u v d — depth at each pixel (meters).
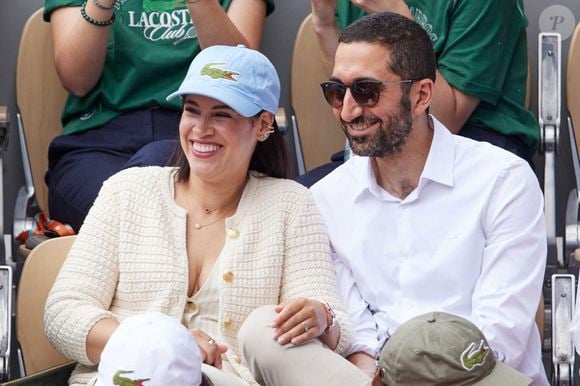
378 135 12.78
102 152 16.80
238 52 12.51
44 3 18.12
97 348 11.91
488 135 16.48
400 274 13.08
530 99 18.25
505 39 16.52
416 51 12.74
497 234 12.88
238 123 12.39
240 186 12.78
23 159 17.80
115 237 12.49
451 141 13.16
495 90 16.30
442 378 10.80
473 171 13.06
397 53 12.66
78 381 11.92
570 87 17.58
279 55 18.98
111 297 12.47
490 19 16.25
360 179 13.29
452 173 13.05
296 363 10.94
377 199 13.27
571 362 14.38
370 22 12.88
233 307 12.25
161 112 17.09
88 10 16.66
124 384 10.06
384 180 13.27
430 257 13.01
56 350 13.13
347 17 17.19
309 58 18.06
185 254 12.42
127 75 17.09
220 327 12.21
